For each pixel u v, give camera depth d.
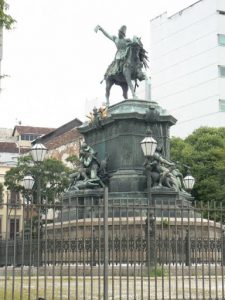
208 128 43.16
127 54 21.52
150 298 10.09
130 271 13.57
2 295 10.42
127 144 20.30
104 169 20.56
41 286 12.33
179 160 39.31
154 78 70.62
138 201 18.47
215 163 38.28
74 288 11.92
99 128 21.47
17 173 42.50
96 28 22.38
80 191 19.55
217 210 10.62
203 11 64.75
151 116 20.44
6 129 88.69
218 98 62.22
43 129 81.62
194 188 38.72
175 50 68.06
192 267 13.80
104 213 9.32
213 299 10.03
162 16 70.25
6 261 8.97
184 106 66.25
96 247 13.60
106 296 9.01
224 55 62.94
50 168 41.06
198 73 64.81
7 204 9.15
